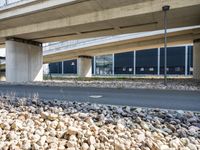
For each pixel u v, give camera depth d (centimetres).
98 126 531
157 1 1989
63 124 524
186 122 586
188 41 4112
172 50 7306
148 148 373
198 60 3662
